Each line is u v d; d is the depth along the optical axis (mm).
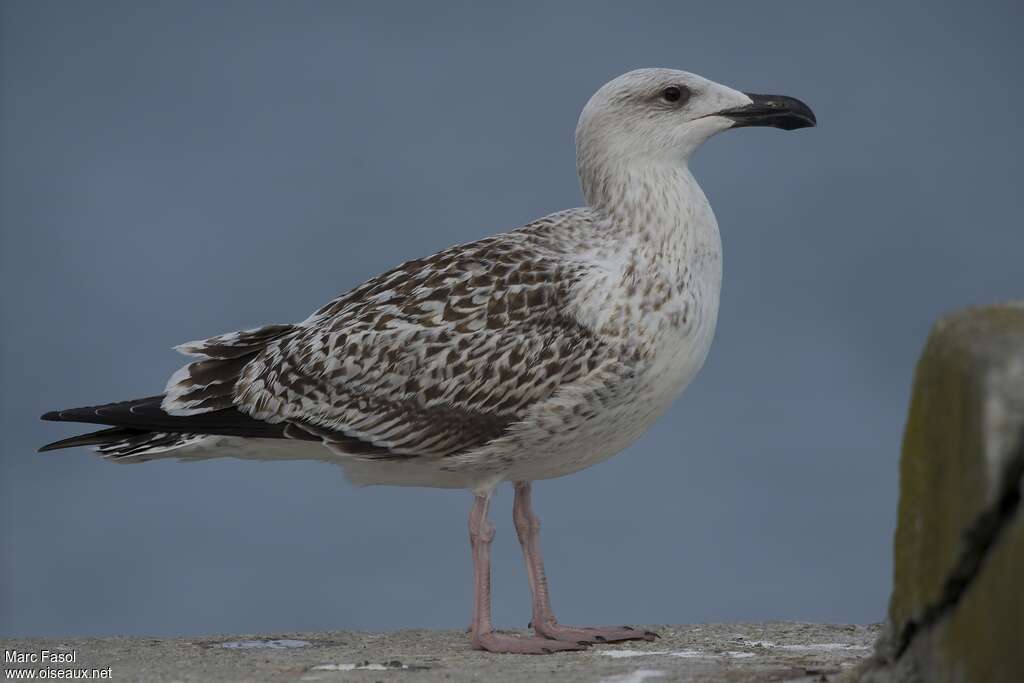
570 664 7207
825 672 6500
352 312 8289
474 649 7898
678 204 8188
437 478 8359
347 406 8164
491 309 8031
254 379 8398
